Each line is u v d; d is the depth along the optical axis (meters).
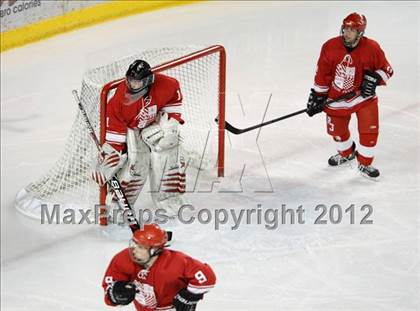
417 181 21.83
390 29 34.69
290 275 17.73
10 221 20.66
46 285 17.83
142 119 19.23
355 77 20.52
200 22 36.31
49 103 28.12
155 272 13.19
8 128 26.30
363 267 17.92
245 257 18.50
